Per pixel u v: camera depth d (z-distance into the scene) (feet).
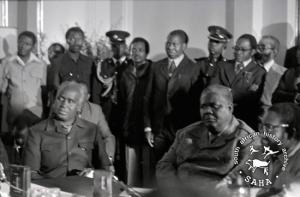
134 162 13.66
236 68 12.21
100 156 10.47
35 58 15.80
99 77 14.39
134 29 15.06
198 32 13.75
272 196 8.72
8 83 15.60
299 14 12.01
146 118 13.46
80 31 14.93
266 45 11.98
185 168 10.59
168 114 13.08
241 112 11.93
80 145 10.28
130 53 14.03
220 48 12.71
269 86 11.82
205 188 10.14
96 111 12.53
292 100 11.28
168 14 14.26
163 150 13.20
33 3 16.65
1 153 10.82
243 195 8.30
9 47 15.76
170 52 13.04
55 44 16.14
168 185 10.41
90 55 15.03
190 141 10.76
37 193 7.67
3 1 16.76
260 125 10.32
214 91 10.53
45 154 10.12
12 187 7.84
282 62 11.96
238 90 12.07
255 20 12.58
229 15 13.08
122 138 13.85
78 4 16.10
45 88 15.31
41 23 16.66
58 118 10.21
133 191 8.20
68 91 10.22
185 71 12.94
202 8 13.64
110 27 15.49
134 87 13.76
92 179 8.86
